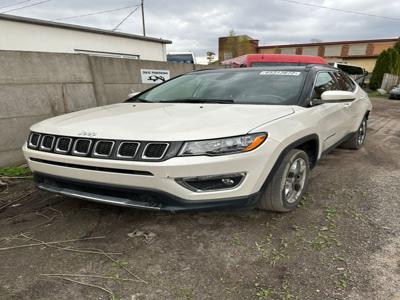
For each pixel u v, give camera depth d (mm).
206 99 3213
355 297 1844
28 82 4359
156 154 2109
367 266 2117
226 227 2658
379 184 3602
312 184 3627
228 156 2137
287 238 2475
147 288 1951
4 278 2045
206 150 2109
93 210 3004
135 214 2906
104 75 5512
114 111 2938
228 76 3635
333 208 2982
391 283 1955
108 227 2693
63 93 4828
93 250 2359
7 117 4195
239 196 2271
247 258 2234
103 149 2236
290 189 2865
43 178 2686
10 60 4133
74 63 4941
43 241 2488
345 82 4602
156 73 6727
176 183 2127
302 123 2752
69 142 2375
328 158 4730
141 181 2146
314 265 2139
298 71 3439
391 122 8797
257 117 2463
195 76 3877
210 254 2289
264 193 2658
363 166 4320
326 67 4070
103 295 1896
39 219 2857
